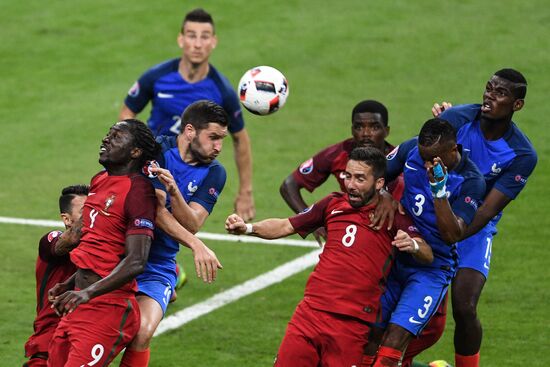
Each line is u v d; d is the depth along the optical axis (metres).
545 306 35.53
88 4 69.06
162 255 28.20
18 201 45.78
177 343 32.34
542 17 66.31
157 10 67.81
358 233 25.92
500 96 28.08
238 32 64.56
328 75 59.75
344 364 25.77
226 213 45.09
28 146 52.16
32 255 39.84
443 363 29.44
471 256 29.11
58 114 55.69
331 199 26.61
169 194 26.56
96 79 59.56
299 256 40.41
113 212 25.02
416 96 57.12
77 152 51.44
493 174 28.81
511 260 39.72
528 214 44.09
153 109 38.12
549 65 60.03
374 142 30.67
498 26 65.12
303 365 25.95
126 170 25.44
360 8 68.00
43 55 62.56
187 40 36.97
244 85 32.69
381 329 26.84
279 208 45.16
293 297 36.31
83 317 24.94
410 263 26.91
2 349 31.50
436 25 65.38
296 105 56.72
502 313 34.97
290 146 52.19
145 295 27.47
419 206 26.56
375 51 62.31
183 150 28.20
